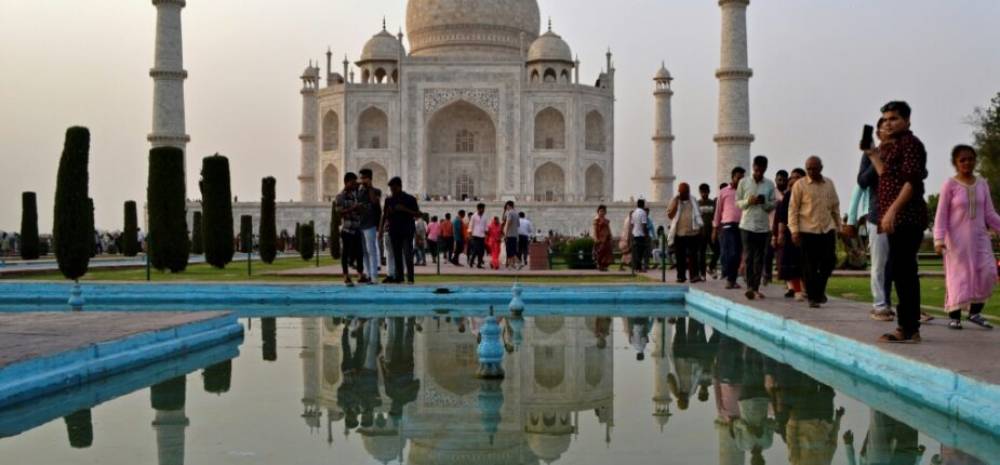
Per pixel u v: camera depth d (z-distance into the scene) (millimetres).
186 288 27188
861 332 14273
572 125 99688
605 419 9719
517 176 99250
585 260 45469
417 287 26500
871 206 16656
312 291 26594
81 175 36438
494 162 107625
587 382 12062
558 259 53094
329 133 104125
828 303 20062
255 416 9891
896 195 13227
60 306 26188
